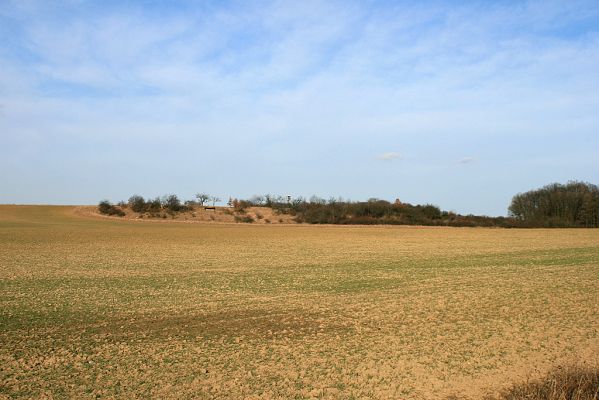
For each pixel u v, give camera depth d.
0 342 13.39
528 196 99.31
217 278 25.84
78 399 9.52
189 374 10.96
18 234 54.81
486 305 18.67
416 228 80.06
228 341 13.70
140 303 19.00
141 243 47.16
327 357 12.27
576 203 92.50
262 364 11.70
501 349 12.99
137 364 11.62
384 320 16.30
